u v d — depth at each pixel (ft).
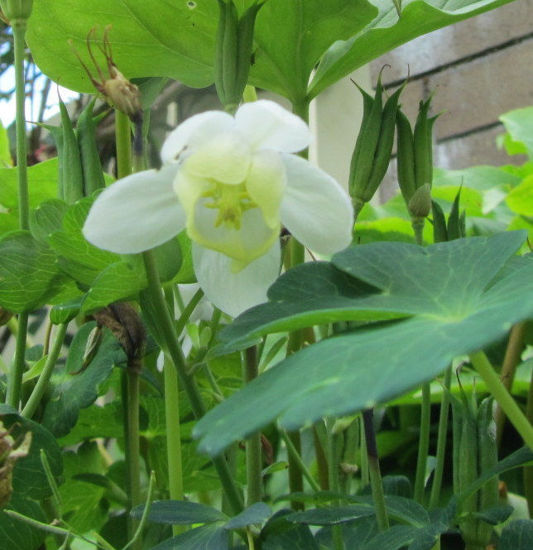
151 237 0.42
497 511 0.47
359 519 0.50
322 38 0.60
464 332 0.29
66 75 0.66
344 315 0.35
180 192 0.39
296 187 0.41
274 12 0.58
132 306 0.57
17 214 0.76
